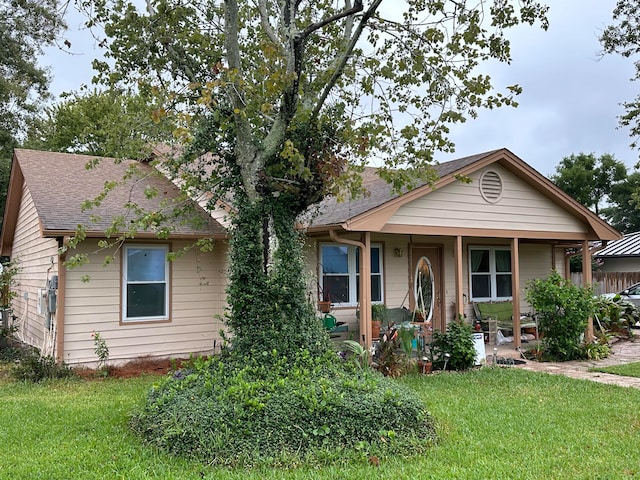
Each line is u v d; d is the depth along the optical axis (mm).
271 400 5363
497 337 13250
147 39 7777
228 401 5414
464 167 11070
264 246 6859
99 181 12734
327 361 6559
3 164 22672
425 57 7316
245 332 6590
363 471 4559
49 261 11133
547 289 11195
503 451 5180
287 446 4938
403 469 4621
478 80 7055
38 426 6023
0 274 13695
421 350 10383
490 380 8852
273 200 6980
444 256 13820
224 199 8047
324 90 7043
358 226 9500
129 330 10586
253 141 7098
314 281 11211
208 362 6695
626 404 7156
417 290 13266
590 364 10656
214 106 7012
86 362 10023
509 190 12070
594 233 13203
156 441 5215
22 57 22125
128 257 10703
